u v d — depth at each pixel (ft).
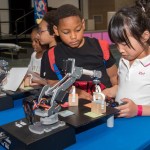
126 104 2.51
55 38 4.17
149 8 2.76
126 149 1.92
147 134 2.14
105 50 3.61
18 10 25.27
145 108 2.54
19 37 22.53
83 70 2.03
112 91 3.18
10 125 2.06
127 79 2.89
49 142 1.88
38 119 2.07
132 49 2.43
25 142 1.79
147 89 2.82
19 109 2.92
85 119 2.09
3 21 24.52
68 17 2.92
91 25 26.48
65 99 2.03
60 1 28.02
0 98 2.89
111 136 2.13
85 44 3.57
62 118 2.11
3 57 19.40
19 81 3.20
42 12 19.74
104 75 3.52
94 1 28.89
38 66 5.36
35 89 3.20
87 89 3.21
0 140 1.99
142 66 2.82
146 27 2.42
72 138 2.00
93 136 2.14
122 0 26.50
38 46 5.33
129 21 2.35
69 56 3.56
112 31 2.42
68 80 1.99
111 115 2.26
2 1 25.70
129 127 2.28
